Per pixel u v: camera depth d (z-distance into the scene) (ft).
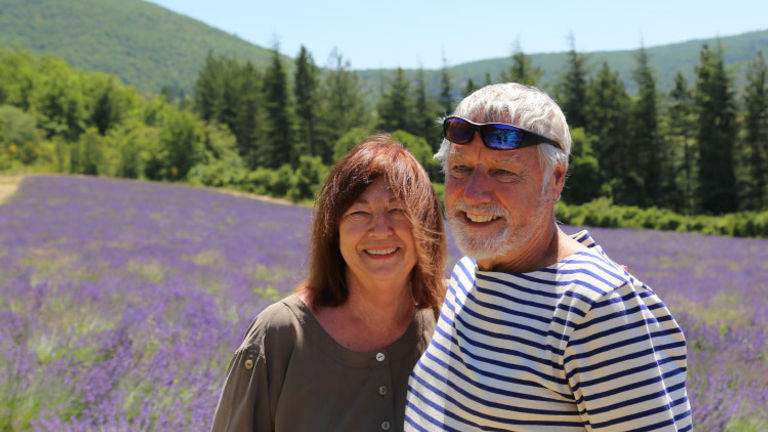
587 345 4.74
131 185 131.13
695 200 176.96
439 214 6.38
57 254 34.55
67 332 14.53
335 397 5.74
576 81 195.42
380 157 5.98
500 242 5.25
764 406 12.58
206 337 14.56
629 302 4.76
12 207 69.82
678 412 4.71
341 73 258.98
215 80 315.17
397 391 6.07
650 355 4.65
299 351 5.76
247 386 5.66
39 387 10.98
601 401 4.67
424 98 226.38
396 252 5.97
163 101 286.87
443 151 5.75
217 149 203.10
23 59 324.39
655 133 184.24
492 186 5.24
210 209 92.89
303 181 137.80
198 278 28.53
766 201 170.30
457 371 5.47
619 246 67.97
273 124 218.79
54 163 168.66
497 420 5.10
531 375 4.94
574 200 162.40
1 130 187.62
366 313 6.08
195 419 10.16
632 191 180.96
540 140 5.17
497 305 5.31
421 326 6.37
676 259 55.01
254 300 22.99
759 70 176.96
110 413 10.13
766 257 58.75
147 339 14.57
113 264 31.58
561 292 5.02
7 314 15.80
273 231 65.92
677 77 192.65
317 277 6.15
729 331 19.22
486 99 5.35
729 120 176.14
